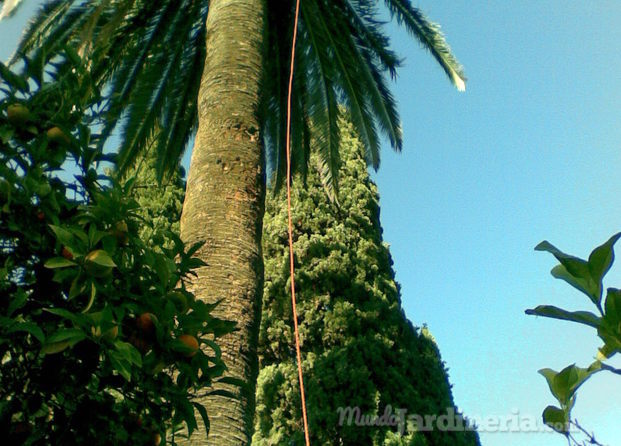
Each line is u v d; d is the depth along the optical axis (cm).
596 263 84
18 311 163
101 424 161
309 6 717
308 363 895
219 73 442
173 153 811
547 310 87
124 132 712
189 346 176
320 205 1086
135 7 712
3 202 167
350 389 859
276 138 845
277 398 877
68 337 152
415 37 752
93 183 194
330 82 739
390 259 1130
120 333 162
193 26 767
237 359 321
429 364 989
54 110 195
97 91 209
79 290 162
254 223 383
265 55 472
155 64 738
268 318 961
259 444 851
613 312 83
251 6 484
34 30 648
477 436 950
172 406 182
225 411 299
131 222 192
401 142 787
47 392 160
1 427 152
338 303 955
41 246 171
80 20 676
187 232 374
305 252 1023
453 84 735
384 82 784
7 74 191
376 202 1177
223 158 399
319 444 822
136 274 182
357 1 764
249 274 358
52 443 159
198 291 343
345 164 1170
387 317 980
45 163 185
